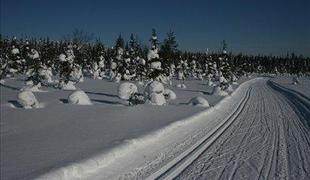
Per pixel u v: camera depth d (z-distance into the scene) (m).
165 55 49.12
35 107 24.36
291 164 10.15
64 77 44.53
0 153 11.14
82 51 73.44
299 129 16.70
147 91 25.81
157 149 11.43
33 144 12.56
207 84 63.97
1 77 56.94
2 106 25.02
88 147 11.30
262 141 13.55
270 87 61.66
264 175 9.01
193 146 12.22
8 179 7.93
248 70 131.62
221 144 12.80
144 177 8.44
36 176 7.73
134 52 60.22
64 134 14.49
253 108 26.31
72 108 23.00
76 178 8.09
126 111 21.17
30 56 47.53
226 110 24.61
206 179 8.52
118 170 8.91
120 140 11.82
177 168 9.36
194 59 98.38
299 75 142.50
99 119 18.28
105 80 63.78
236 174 9.02
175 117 18.34
